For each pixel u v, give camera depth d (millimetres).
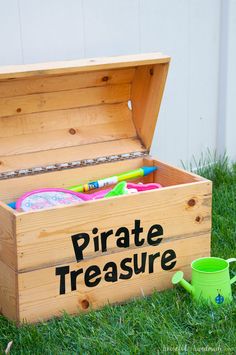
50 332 2113
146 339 2070
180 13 3135
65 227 2150
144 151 2678
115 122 2660
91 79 2527
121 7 2896
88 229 2191
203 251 2441
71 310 2225
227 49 3354
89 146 2586
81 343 2049
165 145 3258
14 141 2449
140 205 2266
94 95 2586
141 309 2230
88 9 2793
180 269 2408
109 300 2289
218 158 3500
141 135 2680
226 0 3303
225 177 3316
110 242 2246
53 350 2025
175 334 2090
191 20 3191
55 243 2145
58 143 2527
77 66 2250
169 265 2379
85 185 2535
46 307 2178
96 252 2227
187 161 3373
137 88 2637
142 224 2287
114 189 2443
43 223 2109
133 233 2277
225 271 2250
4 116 2422
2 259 2186
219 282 2236
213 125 3451
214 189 3166
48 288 2168
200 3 3211
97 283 2254
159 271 2365
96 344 2039
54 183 2508
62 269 2176
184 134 3324
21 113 2451
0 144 2424
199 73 3303
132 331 2100
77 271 2207
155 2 3021
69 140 2553
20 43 2637
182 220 2365
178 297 2301
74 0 2740
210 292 2236
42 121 2504
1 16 2566
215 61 3359
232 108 3461
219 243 2670
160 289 2379
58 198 2410
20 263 2100
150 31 3035
